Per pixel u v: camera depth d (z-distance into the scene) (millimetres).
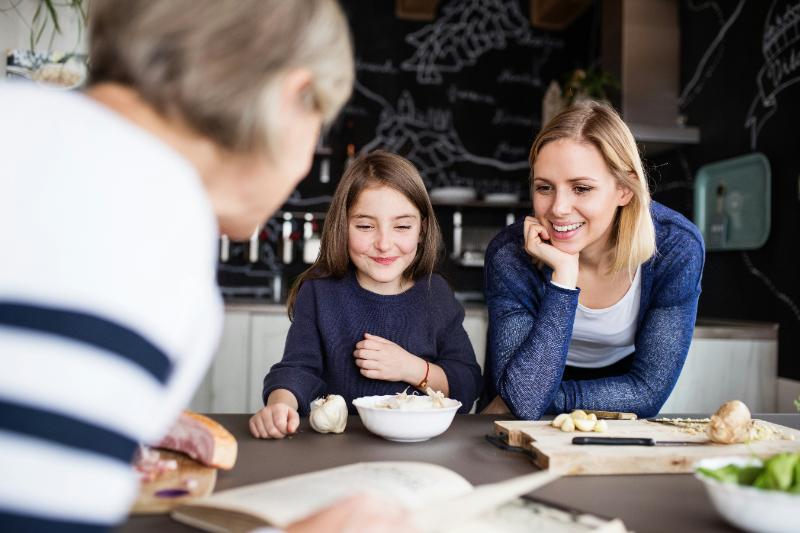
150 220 375
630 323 1364
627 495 696
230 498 566
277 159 489
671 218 1330
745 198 2520
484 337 2863
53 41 2418
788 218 2320
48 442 315
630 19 3070
